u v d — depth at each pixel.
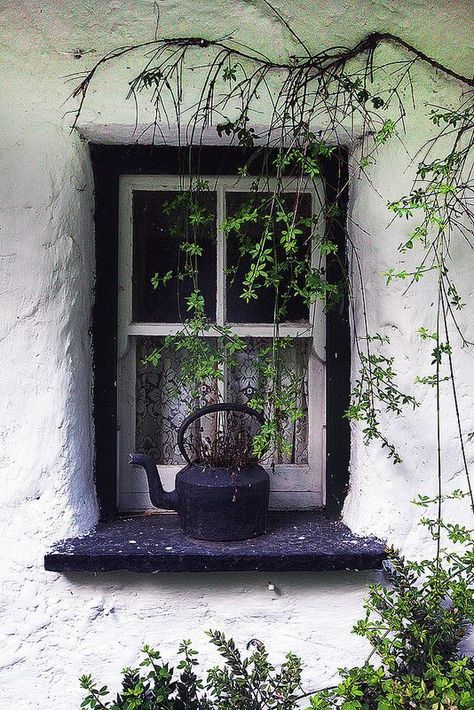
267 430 2.02
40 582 2.08
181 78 2.07
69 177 2.09
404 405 2.10
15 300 2.08
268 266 2.31
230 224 2.01
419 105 2.08
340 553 2.02
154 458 2.37
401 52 2.06
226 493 2.06
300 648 2.11
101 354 2.28
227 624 2.10
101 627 2.09
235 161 2.26
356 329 2.22
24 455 2.09
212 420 2.34
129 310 2.32
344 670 1.93
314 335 2.31
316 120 2.08
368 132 2.09
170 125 2.09
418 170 1.97
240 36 2.05
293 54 2.06
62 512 2.10
